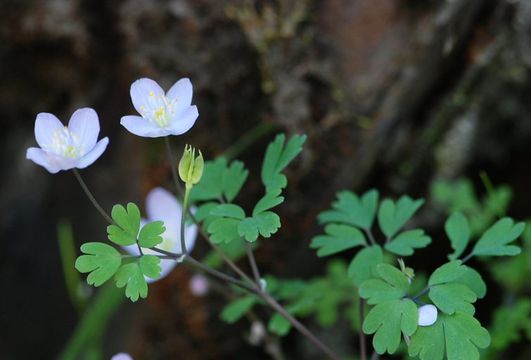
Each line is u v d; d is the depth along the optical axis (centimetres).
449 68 44
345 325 47
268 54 43
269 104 43
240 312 37
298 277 46
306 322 47
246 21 43
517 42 44
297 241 45
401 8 44
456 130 45
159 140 45
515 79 45
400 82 44
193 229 37
